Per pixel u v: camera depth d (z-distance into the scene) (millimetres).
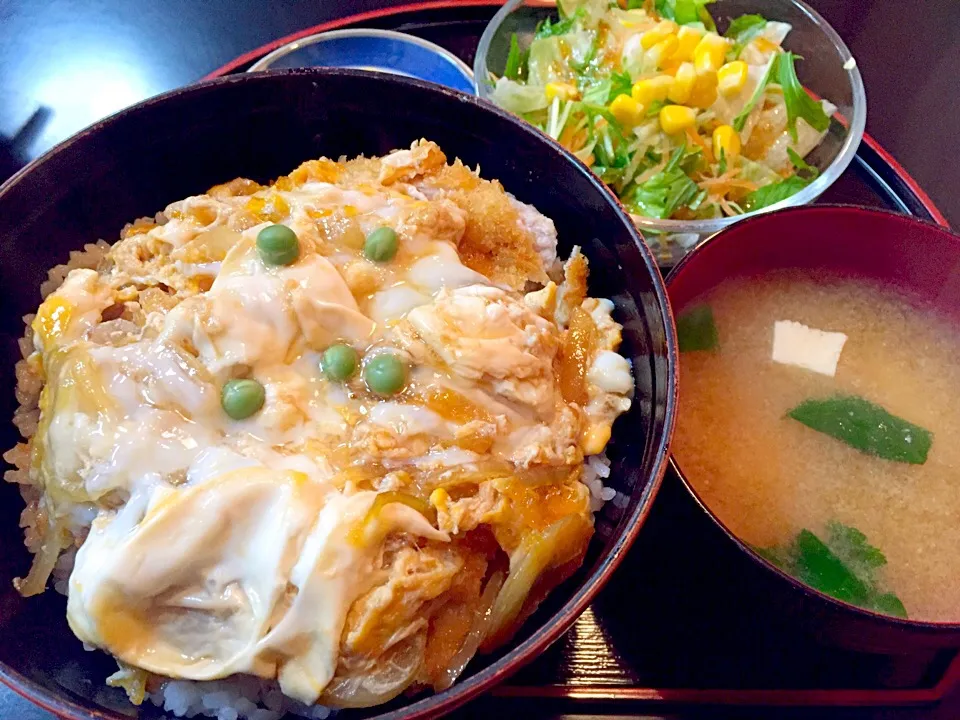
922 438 214
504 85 287
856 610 169
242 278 179
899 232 227
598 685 200
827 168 275
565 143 286
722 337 233
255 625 153
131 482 162
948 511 205
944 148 305
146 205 214
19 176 184
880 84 322
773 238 231
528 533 171
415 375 177
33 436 180
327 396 175
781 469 213
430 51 294
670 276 218
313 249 186
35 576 172
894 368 228
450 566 164
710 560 197
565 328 204
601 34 302
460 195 209
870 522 204
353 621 154
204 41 323
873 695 199
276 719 170
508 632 170
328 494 160
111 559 153
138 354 172
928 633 168
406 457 169
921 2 343
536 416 183
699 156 280
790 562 198
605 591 209
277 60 289
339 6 335
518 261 208
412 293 186
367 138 223
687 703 198
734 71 281
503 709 197
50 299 183
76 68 312
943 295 232
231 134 211
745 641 205
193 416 168
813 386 225
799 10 294
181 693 166
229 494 155
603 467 196
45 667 162
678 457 214
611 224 201
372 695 156
